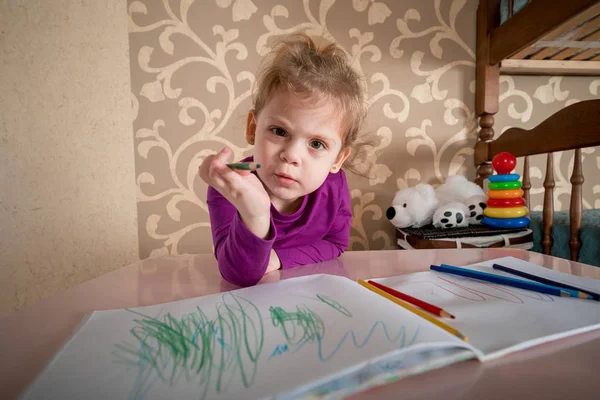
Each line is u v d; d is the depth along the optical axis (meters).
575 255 0.91
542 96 1.42
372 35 1.33
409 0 1.34
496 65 1.30
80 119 1.15
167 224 1.27
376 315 0.26
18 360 0.23
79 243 1.16
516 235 1.00
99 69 1.17
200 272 0.48
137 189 1.25
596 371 0.20
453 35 1.36
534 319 0.28
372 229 1.37
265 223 0.41
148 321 0.28
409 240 1.10
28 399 0.18
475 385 0.19
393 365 0.21
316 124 0.49
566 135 0.91
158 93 1.25
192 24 1.25
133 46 1.23
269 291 0.34
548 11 0.98
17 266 1.08
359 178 1.35
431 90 1.37
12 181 1.07
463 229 1.07
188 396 0.18
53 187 1.12
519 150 1.11
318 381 0.18
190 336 0.25
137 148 1.24
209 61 1.26
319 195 0.67
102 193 1.18
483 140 1.34
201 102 1.27
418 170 1.38
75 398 0.18
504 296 0.33
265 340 0.24
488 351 0.22
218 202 0.56
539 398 0.18
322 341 0.23
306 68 0.51
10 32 1.05
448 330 0.25
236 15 1.27
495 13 1.29
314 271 0.47
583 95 1.43
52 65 1.10
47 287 1.12
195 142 1.27
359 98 0.61
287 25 1.29
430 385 0.19
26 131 1.08
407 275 0.41
